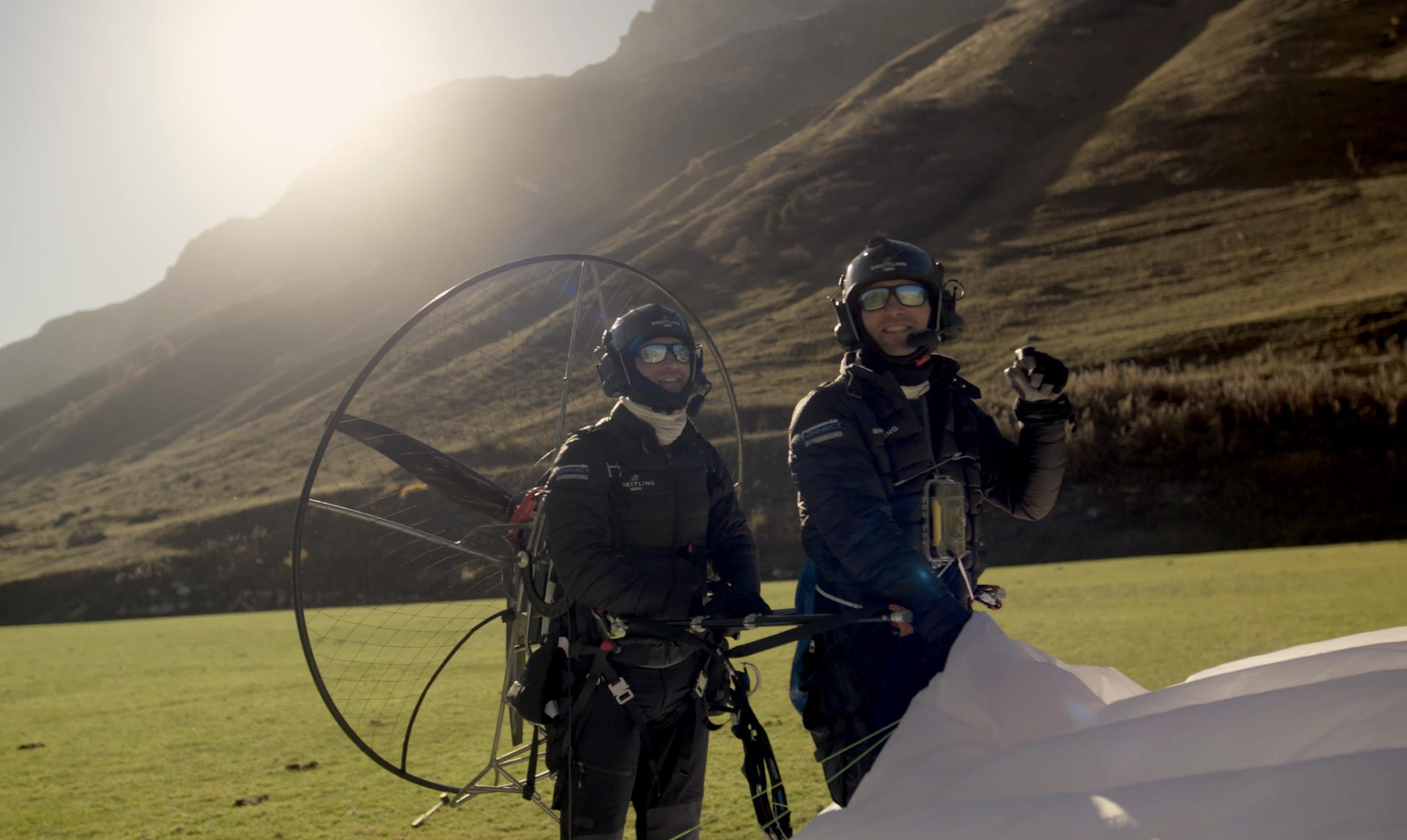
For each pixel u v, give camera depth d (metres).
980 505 2.92
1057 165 68.56
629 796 2.90
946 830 1.99
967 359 39.00
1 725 7.35
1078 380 30.58
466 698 6.98
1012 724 2.37
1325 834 1.65
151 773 5.46
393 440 2.89
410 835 4.05
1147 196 58.91
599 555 2.72
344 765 5.38
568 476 2.80
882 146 79.81
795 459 2.79
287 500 42.72
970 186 70.38
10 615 37.78
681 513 2.98
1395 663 2.18
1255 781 1.79
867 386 2.79
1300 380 26.69
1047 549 22.94
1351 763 1.75
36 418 124.88
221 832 4.24
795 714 5.91
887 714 2.65
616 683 2.79
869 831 2.11
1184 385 27.81
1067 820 1.87
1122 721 2.21
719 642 2.86
